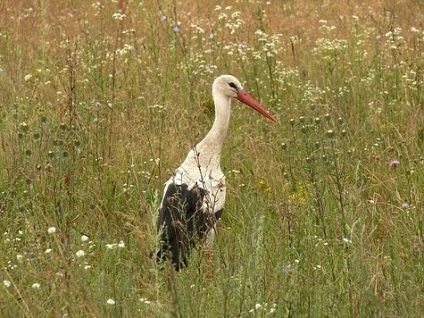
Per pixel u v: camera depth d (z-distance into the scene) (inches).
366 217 437.1
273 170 509.7
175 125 557.3
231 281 350.9
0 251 398.0
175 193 420.5
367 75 656.4
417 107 589.0
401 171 518.0
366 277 358.3
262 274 361.1
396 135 557.3
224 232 431.2
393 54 669.3
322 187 450.6
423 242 387.9
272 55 636.7
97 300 342.6
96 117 553.9
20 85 602.5
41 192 456.4
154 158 525.0
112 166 509.7
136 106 599.2
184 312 332.5
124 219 469.1
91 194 481.1
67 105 559.8
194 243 406.6
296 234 418.9
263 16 792.3
